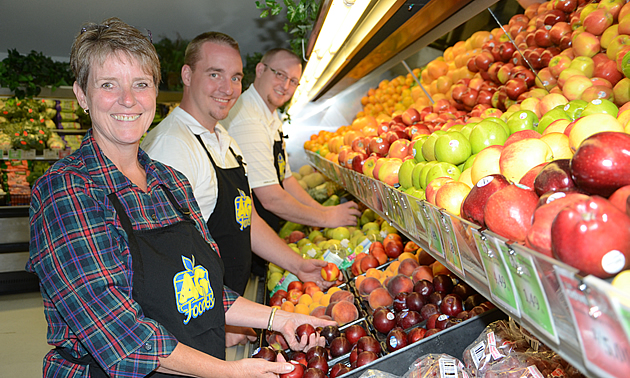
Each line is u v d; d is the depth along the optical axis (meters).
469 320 1.28
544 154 0.87
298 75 2.94
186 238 1.23
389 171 1.64
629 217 0.52
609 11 1.38
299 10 2.58
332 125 4.52
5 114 5.82
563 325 0.49
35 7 4.93
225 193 1.97
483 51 2.31
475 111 2.02
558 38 1.66
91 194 1.07
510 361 1.07
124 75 1.12
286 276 2.48
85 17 5.27
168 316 1.11
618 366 0.39
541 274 0.51
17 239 5.42
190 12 5.34
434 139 1.35
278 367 1.17
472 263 0.79
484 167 1.00
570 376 0.96
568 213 0.53
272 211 2.77
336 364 1.45
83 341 1.01
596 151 0.59
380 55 2.43
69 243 1.01
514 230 0.70
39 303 5.00
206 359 1.10
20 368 3.30
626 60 1.19
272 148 2.93
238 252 2.00
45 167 6.20
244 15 5.50
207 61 1.95
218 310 1.29
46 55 6.58
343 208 2.95
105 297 1.01
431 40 2.18
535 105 1.48
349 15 1.62
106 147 1.21
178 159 1.79
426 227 1.04
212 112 2.01
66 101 6.41
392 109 3.56
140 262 1.09
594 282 0.40
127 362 1.01
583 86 1.37
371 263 2.30
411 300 1.68
